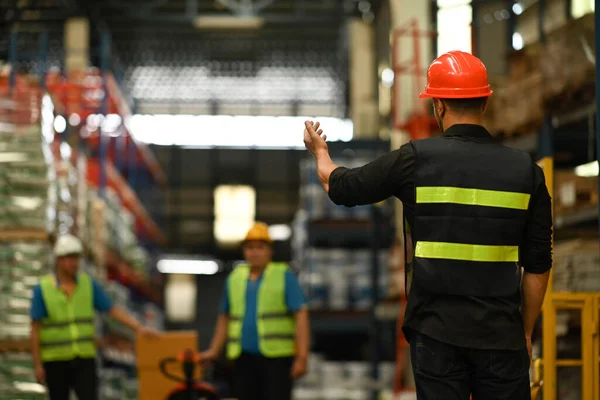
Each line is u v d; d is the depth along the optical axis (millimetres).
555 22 11719
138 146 25266
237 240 32031
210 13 31375
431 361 5457
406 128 16844
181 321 32406
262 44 31766
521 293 5793
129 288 26172
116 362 22484
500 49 17953
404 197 5641
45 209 14047
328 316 19562
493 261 5500
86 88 20828
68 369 11906
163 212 31594
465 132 5688
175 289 32562
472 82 5703
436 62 5840
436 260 5492
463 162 5566
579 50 10758
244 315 11859
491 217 5516
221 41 31656
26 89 15891
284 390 11836
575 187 10867
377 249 19172
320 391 17969
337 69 31141
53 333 11836
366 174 5676
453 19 17969
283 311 11891
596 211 10852
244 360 11859
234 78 32156
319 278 19625
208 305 32500
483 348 5406
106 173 21188
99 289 12250
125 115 24203
